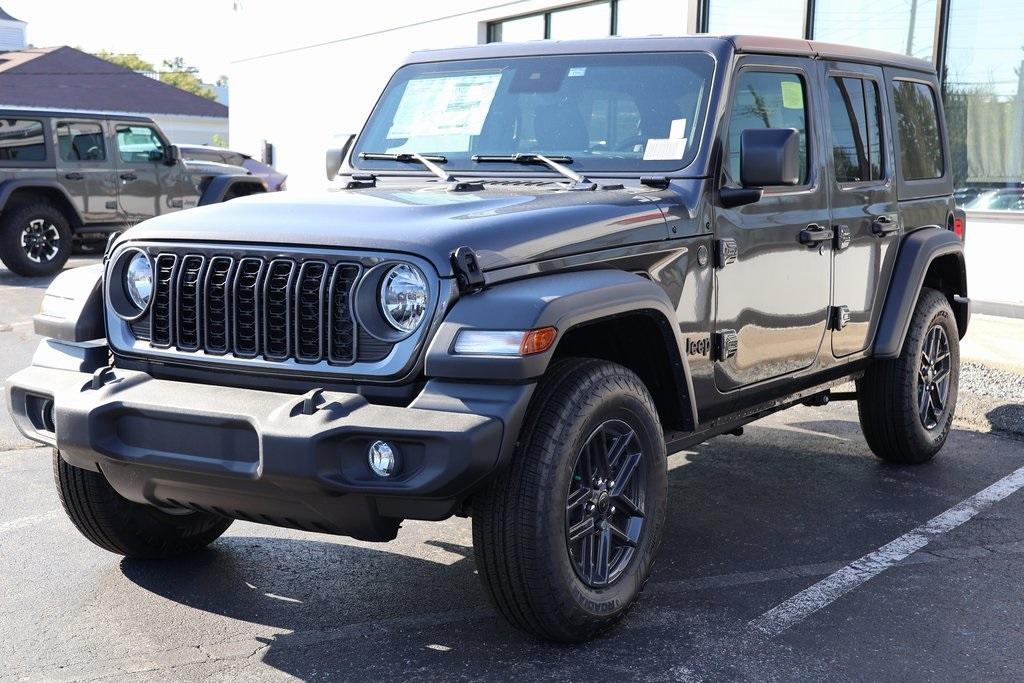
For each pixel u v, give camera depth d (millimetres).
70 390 3510
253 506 3354
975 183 10750
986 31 10438
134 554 4176
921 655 3465
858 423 6746
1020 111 10297
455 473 3006
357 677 3293
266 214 3527
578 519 3467
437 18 17047
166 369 3551
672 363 3750
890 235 5234
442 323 3139
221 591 3984
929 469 5680
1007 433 6434
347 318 3238
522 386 3129
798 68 4613
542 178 4168
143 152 14984
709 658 3422
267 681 3268
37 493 5160
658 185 4008
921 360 5586
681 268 3881
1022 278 10367
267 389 3359
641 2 13453
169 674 3311
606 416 3432
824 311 4746
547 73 4453
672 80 4203
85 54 51125
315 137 21141
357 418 3064
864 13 11234
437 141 4566
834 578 4137
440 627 3664
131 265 3605
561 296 3211
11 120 13625
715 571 4203
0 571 4160
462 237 3229
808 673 3322
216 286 3422
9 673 3309
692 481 5438
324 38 20453
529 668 3348
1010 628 3688
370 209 3490
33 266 13844
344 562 4297
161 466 3316
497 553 3268
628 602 3605
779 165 3727
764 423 6730
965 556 4391
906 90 5582
